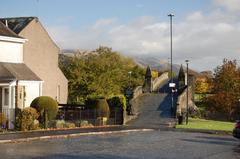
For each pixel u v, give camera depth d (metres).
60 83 52.00
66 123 36.06
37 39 48.28
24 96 37.88
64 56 65.75
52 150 21.81
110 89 60.53
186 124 45.31
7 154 19.70
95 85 59.53
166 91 64.31
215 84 67.31
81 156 20.03
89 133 32.19
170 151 23.22
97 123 40.50
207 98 68.31
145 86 63.19
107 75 60.94
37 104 34.12
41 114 33.81
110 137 30.64
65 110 41.06
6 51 40.47
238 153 23.45
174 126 42.81
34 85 39.44
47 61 49.91
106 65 61.41
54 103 35.09
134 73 85.69
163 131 37.88
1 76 36.50
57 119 37.22
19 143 24.64
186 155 21.70
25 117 31.45
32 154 19.98
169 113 49.59
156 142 27.98
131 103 50.69
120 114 43.91
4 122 31.06
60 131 31.98
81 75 60.19
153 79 69.00
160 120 46.28
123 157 20.20
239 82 65.56
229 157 21.59
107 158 19.72
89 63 60.94
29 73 40.03
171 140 29.77
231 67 66.69
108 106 43.44
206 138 32.47
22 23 47.53
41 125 33.34
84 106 43.84
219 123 50.06
